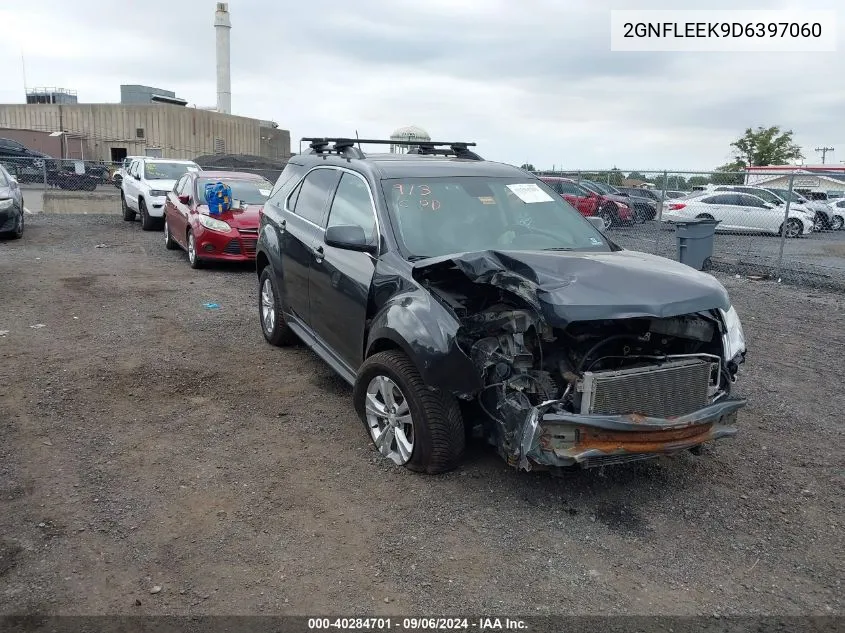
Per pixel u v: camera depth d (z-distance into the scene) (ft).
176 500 12.76
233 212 36.50
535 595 10.43
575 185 64.28
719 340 13.32
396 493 13.20
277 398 18.04
